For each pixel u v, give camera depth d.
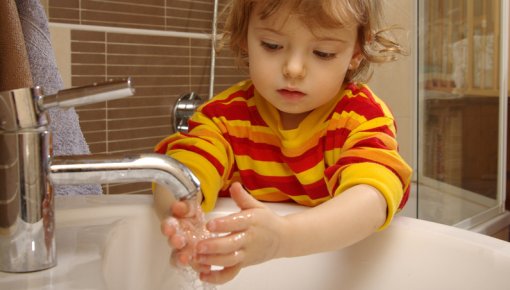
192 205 0.44
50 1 0.96
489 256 0.50
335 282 0.58
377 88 1.72
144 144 1.16
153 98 1.17
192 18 1.24
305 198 0.69
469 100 1.77
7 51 0.56
